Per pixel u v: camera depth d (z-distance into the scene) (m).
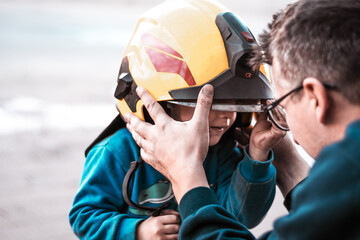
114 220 1.07
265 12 17.03
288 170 1.22
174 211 1.13
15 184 3.53
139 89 1.05
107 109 5.86
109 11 14.52
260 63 0.99
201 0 1.15
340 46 0.72
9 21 11.70
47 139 4.64
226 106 1.05
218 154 1.33
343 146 0.61
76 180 3.65
